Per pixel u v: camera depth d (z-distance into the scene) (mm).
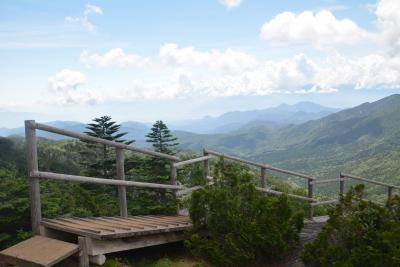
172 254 7262
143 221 7094
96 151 10773
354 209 5777
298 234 6867
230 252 6258
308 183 11461
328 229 5711
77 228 5777
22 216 6414
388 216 5660
